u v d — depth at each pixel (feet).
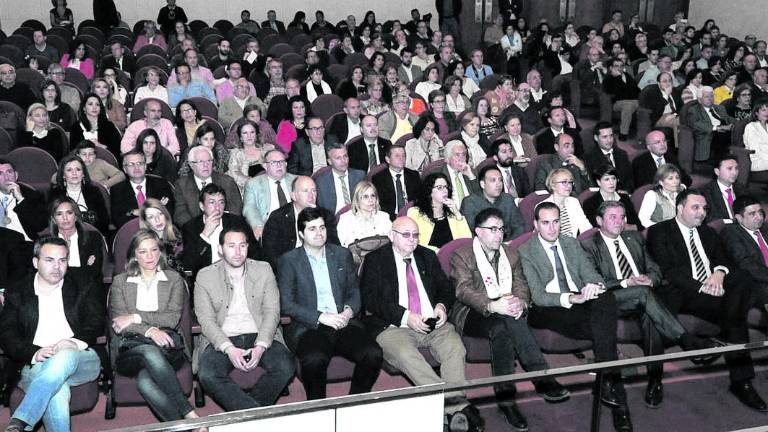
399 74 32.71
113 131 20.48
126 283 10.79
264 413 7.09
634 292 12.05
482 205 14.78
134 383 10.26
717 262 13.32
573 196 16.38
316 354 10.53
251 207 15.37
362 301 11.71
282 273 11.45
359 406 7.45
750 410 10.28
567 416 8.94
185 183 15.29
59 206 12.31
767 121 21.70
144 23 36.32
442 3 42.01
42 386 9.53
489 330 11.22
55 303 10.46
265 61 30.04
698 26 43.52
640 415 9.78
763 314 12.80
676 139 26.02
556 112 20.77
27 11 38.22
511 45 38.63
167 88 25.43
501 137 18.80
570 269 12.32
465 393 8.13
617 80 29.58
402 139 19.84
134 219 13.19
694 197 12.98
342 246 12.50
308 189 13.25
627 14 44.62
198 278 11.07
